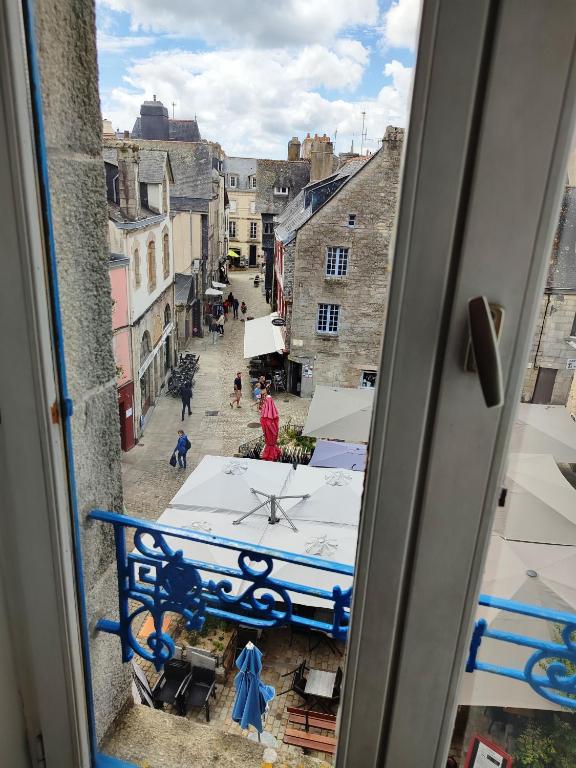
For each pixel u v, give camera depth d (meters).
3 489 0.86
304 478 5.16
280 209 22.00
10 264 0.74
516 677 0.83
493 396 0.49
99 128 0.88
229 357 15.79
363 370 11.75
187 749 1.12
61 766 1.02
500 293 0.56
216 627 4.29
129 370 9.27
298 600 3.97
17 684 0.98
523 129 0.51
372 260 10.91
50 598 0.90
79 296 0.88
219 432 10.30
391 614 0.72
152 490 7.90
